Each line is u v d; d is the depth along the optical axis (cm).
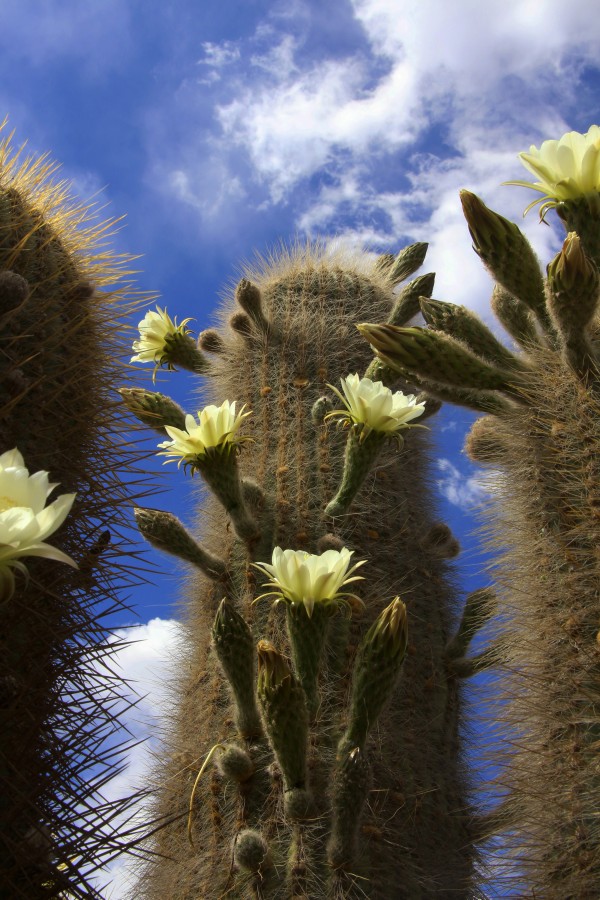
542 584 172
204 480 231
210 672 228
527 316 209
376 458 235
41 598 161
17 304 166
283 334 282
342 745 187
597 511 165
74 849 147
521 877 161
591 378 175
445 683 240
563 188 181
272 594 205
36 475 119
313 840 187
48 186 211
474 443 227
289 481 249
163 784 222
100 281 209
